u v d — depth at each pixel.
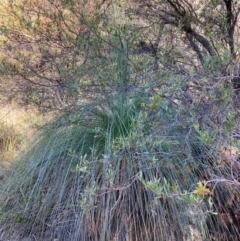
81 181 1.97
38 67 2.47
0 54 2.62
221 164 1.74
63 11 2.32
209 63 1.81
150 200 1.74
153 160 1.59
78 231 1.85
